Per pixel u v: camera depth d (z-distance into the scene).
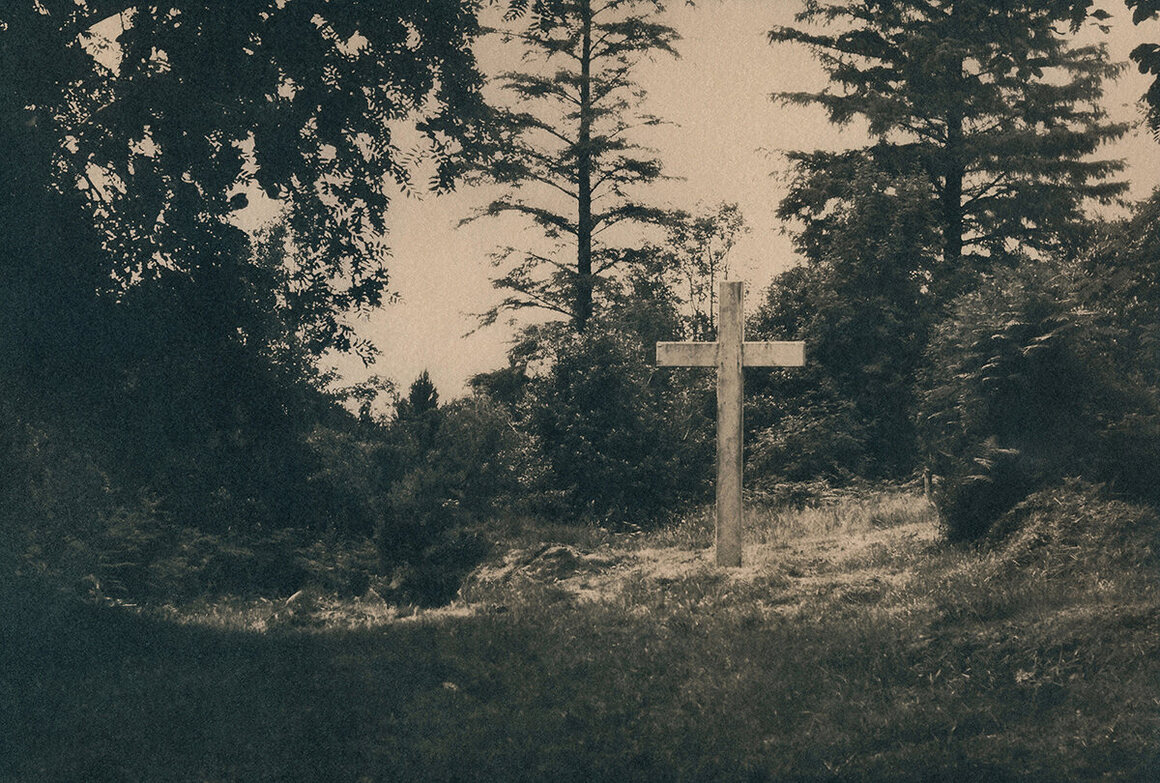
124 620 14.11
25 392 14.09
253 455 15.59
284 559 23.16
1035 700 9.23
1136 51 15.89
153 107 14.36
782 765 8.32
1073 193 37.66
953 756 8.16
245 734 9.32
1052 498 14.84
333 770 8.51
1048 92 37.81
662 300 44.00
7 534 15.99
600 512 30.02
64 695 10.45
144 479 15.19
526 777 8.34
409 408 20.06
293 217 16.20
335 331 16.59
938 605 12.11
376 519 18.80
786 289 34.28
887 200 32.69
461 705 10.17
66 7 14.00
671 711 9.81
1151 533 13.27
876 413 30.97
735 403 17.23
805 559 17.14
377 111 15.66
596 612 14.30
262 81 14.62
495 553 22.12
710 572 16.42
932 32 38.06
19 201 13.34
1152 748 7.92
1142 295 19.77
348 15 14.93
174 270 14.77
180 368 14.55
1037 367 15.98
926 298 32.41
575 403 31.38
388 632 13.38
